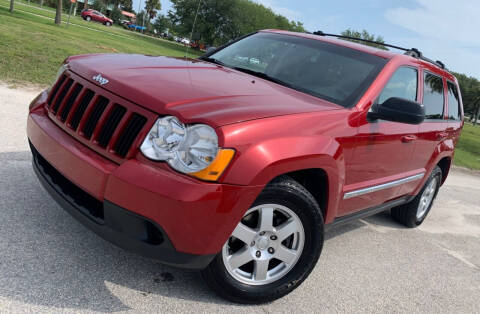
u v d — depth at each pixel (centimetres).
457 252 452
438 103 446
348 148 285
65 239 286
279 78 338
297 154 238
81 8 7850
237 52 388
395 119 300
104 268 265
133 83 245
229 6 4653
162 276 271
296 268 274
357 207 339
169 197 206
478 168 1380
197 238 218
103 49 1786
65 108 270
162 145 217
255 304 268
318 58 352
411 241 451
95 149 238
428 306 318
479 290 367
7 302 215
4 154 414
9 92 711
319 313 275
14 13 2697
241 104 245
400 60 361
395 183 375
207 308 251
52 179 264
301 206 257
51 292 232
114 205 217
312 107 276
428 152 425
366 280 336
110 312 229
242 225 245
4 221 290
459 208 661
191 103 231
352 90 316
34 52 1161
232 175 217
